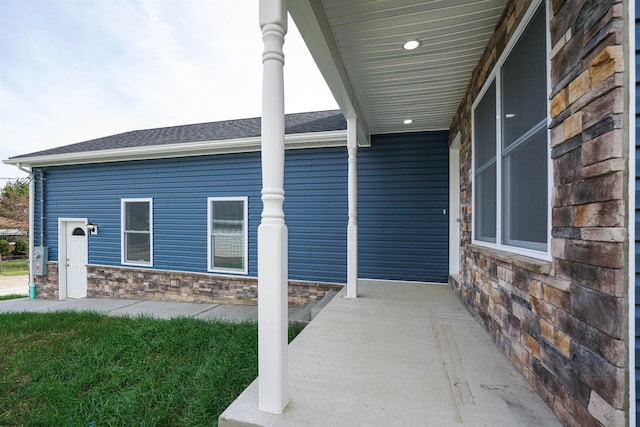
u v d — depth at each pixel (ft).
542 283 5.54
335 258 18.60
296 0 6.14
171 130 28.04
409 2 7.37
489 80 8.96
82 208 24.58
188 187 21.72
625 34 3.62
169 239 22.18
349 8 7.57
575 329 4.48
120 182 23.40
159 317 16.71
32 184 25.70
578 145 4.43
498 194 8.18
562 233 4.86
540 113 5.95
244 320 15.19
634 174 3.57
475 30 8.50
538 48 6.03
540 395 5.57
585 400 4.21
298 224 19.25
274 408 5.10
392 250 17.35
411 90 12.17
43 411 7.79
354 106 12.37
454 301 12.76
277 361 5.12
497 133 8.19
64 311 17.98
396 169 17.39
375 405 5.33
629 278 3.57
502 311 7.67
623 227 3.61
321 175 18.85
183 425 7.18
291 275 19.34
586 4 4.21
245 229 20.36
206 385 8.51
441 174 16.72
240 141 19.27
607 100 3.77
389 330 9.25
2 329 14.49
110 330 13.94
